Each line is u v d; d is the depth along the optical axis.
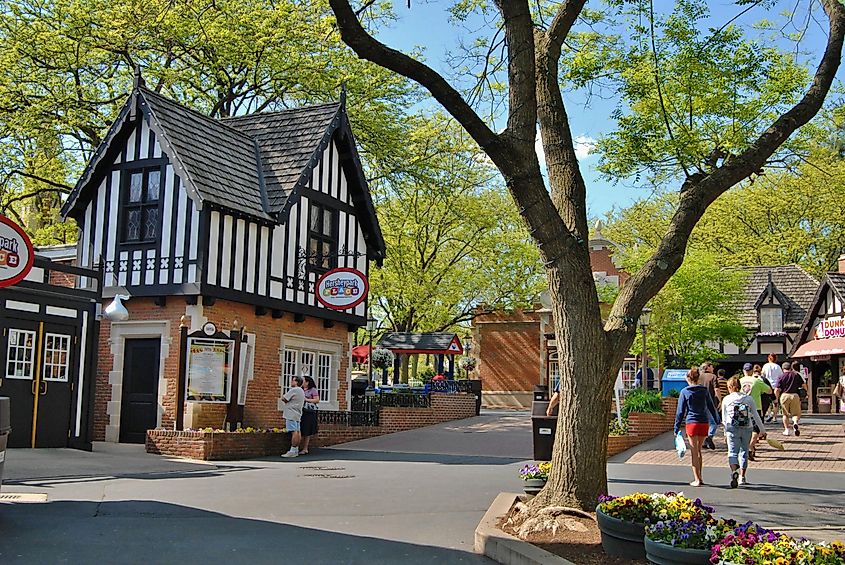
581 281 8.66
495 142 8.55
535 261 37.97
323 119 22.45
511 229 38.19
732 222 43.09
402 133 29.03
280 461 16.73
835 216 40.19
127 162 19.70
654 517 7.08
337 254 21.98
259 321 20.36
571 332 8.61
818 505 11.29
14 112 25.17
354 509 10.43
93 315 17.55
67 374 16.97
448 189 31.73
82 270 17.33
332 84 26.98
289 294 20.91
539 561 6.96
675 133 16.92
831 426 22.94
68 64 25.14
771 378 22.95
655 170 16.84
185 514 9.69
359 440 21.27
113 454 16.58
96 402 19.50
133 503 10.35
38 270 16.98
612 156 16.59
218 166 19.98
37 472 13.03
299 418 17.86
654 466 15.82
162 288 18.83
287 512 10.07
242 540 8.29
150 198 19.47
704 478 14.02
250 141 22.27
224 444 16.86
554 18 9.55
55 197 32.34
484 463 16.69
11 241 14.05
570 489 8.45
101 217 19.91
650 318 27.53
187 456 16.72
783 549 5.79
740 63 15.05
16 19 24.89
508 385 41.06
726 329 29.92
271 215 20.19
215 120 21.36
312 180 21.84
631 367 35.59
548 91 9.43
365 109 28.09
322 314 22.06
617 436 18.42
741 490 12.62
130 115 19.52
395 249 35.44
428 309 36.81
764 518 10.20
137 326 19.30
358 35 8.23
